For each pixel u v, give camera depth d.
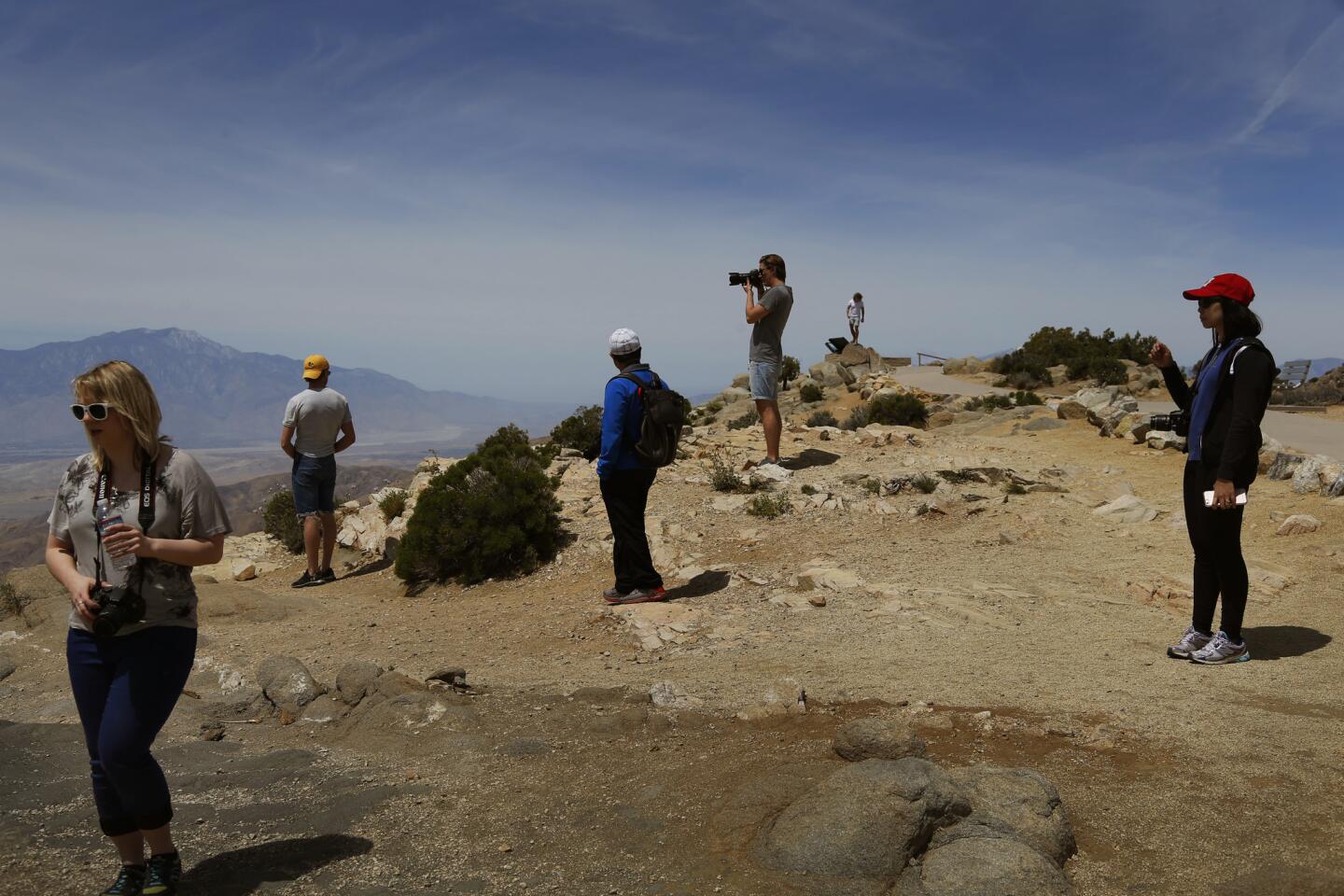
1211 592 5.82
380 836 3.70
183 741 5.34
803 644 6.76
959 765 4.16
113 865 3.45
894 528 10.34
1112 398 18.25
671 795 3.94
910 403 22.81
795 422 25.25
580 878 3.29
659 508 11.58
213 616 9.38
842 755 4.15
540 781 4.25
